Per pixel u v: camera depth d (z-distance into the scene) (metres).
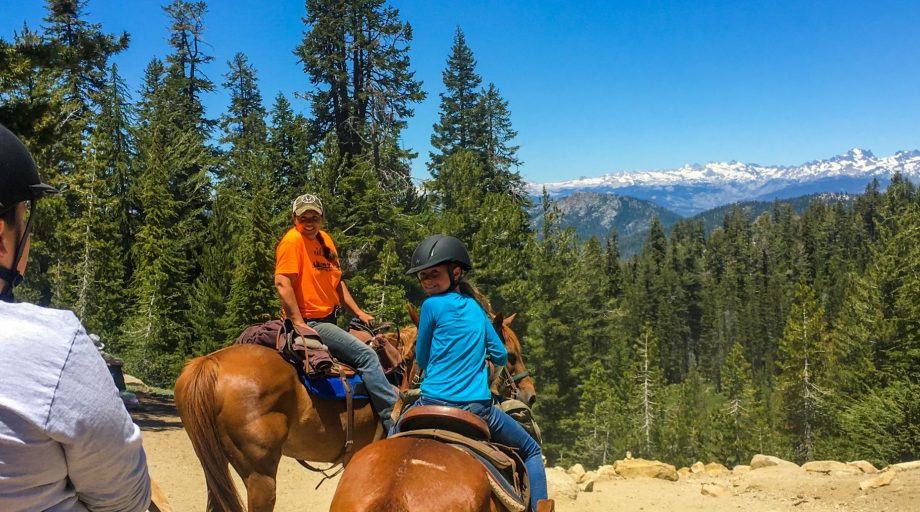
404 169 41.84
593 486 10.23
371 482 2.74
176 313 37.50
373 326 5.80
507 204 45.50
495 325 4.30
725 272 171.00
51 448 1.27
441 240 3.67
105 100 40.94
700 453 52.91
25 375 1.23
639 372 61.09
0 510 1.23
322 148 35.97
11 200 1.34
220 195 40.81
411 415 3.44
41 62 12.38
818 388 52.53
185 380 4.61
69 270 33.56
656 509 9.07
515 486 3.37
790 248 172.00
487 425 3.49
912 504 8.68
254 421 4.55
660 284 137.88
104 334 34.12
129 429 1.41
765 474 10.60
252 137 50.50
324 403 5.06
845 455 33.97
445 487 2.73
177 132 44.91
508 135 59.06
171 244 37.75
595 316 64.75
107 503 1.43
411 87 40.34
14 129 11.74
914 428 29.42
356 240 34.69
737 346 80.62
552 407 46.28
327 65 39.47
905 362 41.66
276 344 5.06
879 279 50.16
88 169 37.16
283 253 5.22
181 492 8.64
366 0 39.41
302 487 9.50
